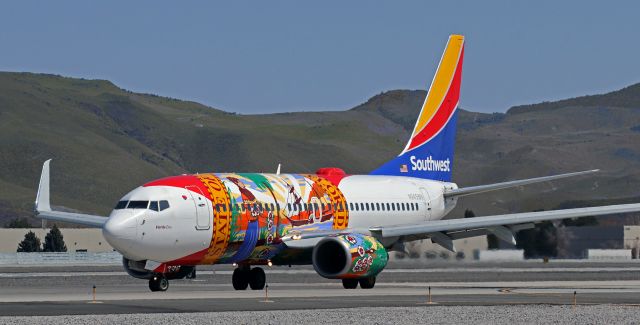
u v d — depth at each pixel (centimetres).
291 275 18775
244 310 10031
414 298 11944
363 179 16350
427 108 17700
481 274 19125
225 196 13638
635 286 15362
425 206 17075
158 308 10231
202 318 9144
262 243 14088
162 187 13175
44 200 15275
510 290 14050
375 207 16075
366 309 10138
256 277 14488
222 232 13462
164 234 12862
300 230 14688
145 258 12950
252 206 13925
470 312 9831
